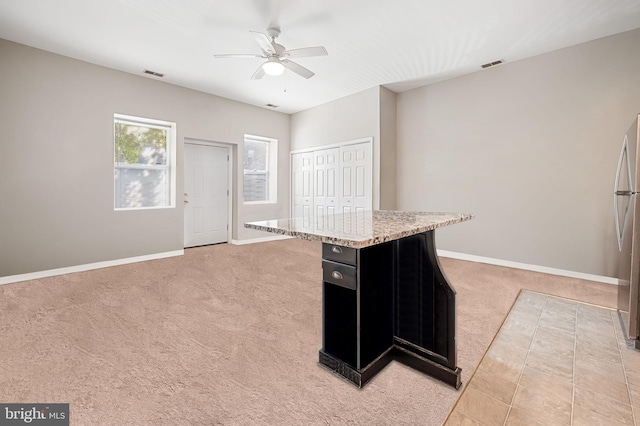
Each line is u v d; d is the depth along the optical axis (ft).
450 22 9.82
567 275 11.43
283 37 10.75
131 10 9.14
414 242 5.65
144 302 8.87
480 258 13.67
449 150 14.55
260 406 4.66
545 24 9.86
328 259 5.42
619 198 7.75
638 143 6.32
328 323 5.56
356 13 9.34
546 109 11.80
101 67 12.96
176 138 15.47
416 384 5.25
